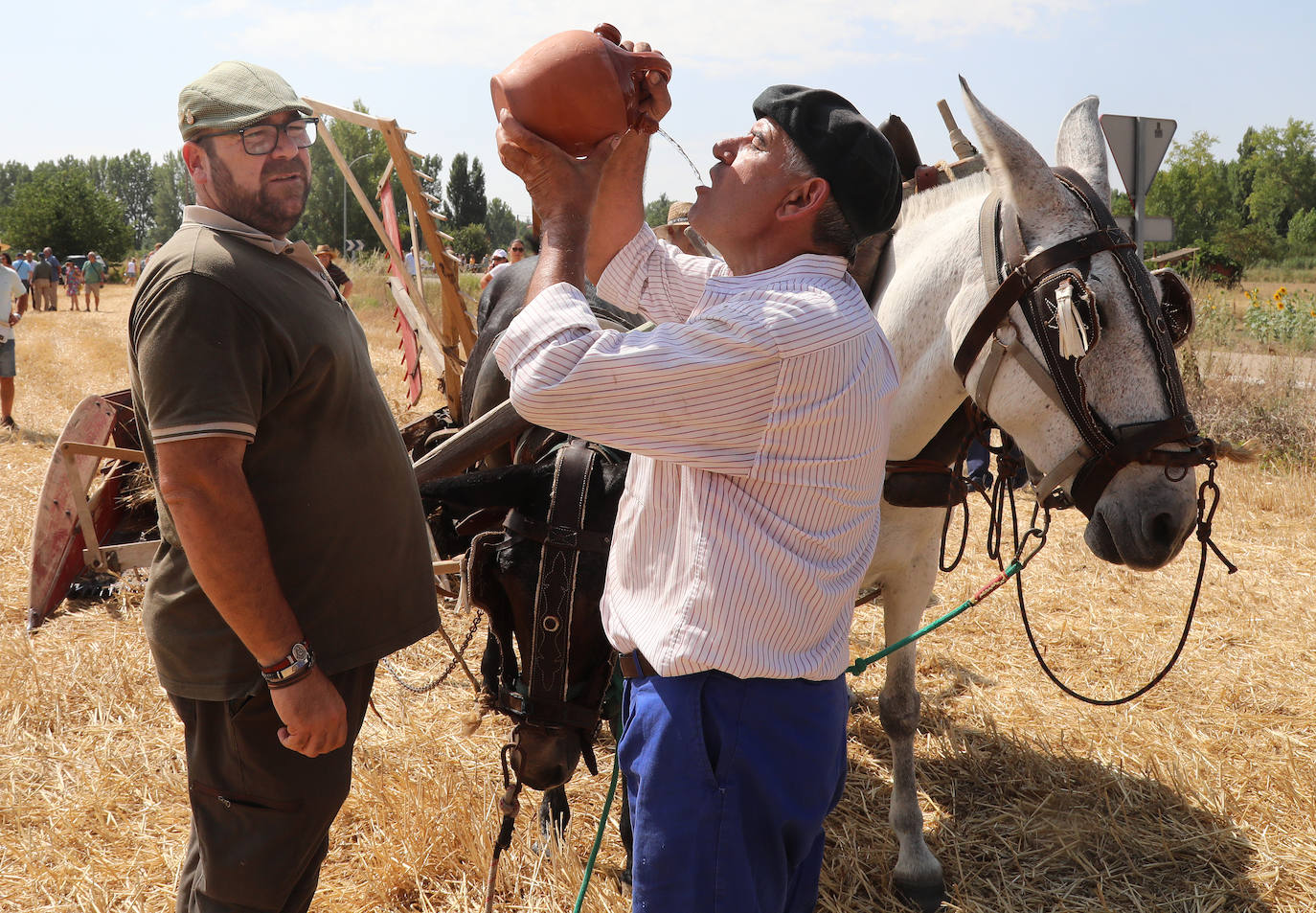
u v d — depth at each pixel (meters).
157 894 2.96
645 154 2.00
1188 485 2.21
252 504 1.78
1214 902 3.00
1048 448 2.32
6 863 3.11
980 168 3.04
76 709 4.10
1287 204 74.38
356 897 2.98
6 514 6.58
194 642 1.93
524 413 1.55
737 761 1.61
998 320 2.31
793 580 1.59
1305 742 3.89
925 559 3.07
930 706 4.27
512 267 4.58
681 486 1.62
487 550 2.31
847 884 3.13
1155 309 2.21
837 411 1.55
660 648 1.62
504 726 4.05
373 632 2.04
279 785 1.99
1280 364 10.17
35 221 69.06
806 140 1.58
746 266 1.69
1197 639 4.90
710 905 1.61
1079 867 3.21
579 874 3.02
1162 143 6.96
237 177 1.86
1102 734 3.97
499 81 1.59
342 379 1.94
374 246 78.12
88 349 17.64
